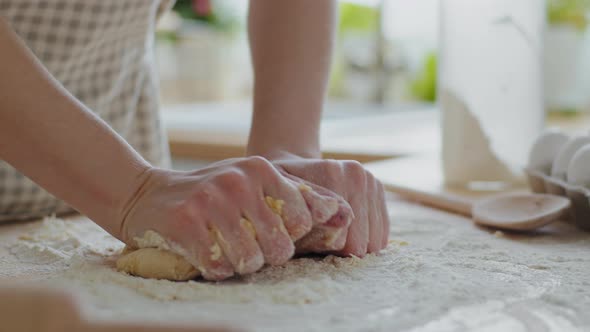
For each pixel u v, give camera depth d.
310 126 0.92
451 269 0.82
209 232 0.78
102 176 0.82
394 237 0.93
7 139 0.82
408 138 1.59
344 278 0.80
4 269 0.84
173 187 0.80
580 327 0.70
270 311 0.73
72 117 0.82
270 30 0.95
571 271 0.82
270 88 0.93
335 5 0.97
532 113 1.08
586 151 0.94
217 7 2.27
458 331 0.70
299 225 0.79
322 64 0.95
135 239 0.81
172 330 0.53
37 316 0.55
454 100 1.08
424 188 1.09
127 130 1.19
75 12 1.07
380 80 2.22
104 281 0.79
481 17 1.06
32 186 1.05
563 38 1.71
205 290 0.76
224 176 0.78
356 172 0.84
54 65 1.08
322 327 0.70
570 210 0.96
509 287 0.77
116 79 1.14
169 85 2.14
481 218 0.97
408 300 0.75
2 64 0.82
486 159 1.08
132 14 1.11
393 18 2.15
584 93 1.78
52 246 0.91
